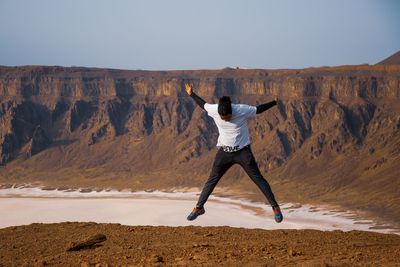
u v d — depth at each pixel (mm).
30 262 19203
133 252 19203
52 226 26938
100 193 169625
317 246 19969
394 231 102125
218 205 135250
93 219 114500
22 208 133875
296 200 143000
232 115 13266
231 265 15891
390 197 133750
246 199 145000
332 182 156125
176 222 109188
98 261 17906
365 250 18547
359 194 142500
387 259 16250
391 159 159500
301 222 112188
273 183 167750
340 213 123500
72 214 122688
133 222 110062
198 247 19844
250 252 18188
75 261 18312
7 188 186250
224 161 13656
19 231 26078
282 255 17500
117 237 23453
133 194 165250
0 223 112438
